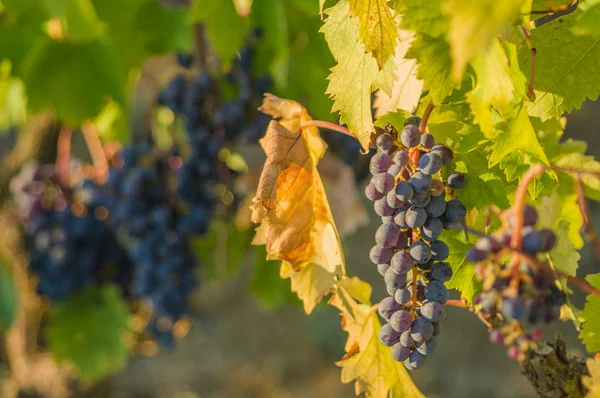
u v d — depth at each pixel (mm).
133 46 1872
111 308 2295
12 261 2412
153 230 2047
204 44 1843
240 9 1665
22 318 2549
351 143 1699
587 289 1174
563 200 1333
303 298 1279
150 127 2111
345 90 1225
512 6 1004
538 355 1275
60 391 2635
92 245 2281
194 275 2145
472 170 1235
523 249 1074
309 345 5812
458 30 1007
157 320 2201
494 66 1146
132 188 1999
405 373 1275
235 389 5293
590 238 1158
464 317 5992
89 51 1871
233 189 2004
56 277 2283
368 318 1279
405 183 1165
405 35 1224
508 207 1232
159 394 5078
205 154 1887
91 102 1896
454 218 1178
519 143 1173
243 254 2158
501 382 5184
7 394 2686
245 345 5812
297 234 1268
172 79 1916
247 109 1826
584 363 1276
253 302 6332
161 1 1825
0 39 1855
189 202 1970
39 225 2268
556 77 1228
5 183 2396
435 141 1229
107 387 2727
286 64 1850
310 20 1722
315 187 1272
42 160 2385
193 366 5477
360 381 1265
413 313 1188
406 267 1173
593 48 1218
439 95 1157
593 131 6902
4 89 2316
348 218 1931
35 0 1864
